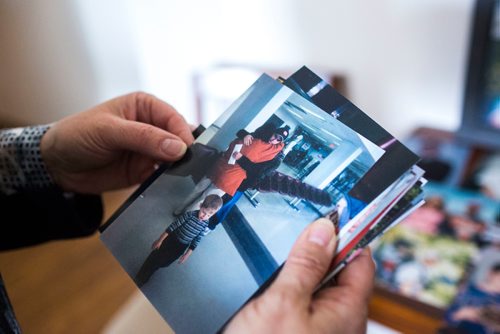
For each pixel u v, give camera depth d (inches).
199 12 59.6
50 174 27.9
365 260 20.0
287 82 20.7
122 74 69.0
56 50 65.6
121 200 63.2
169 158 22.0
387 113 52.9
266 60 57.9
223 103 60.0
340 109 19.7
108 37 65.7
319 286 18.7
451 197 38.4
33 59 67.1
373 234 18.1
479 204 37.2
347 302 18.2
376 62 50.4
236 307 18.1
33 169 27.4
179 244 19.8
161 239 20.1
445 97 48.3
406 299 28.9
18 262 58.5
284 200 19.2
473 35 38.5
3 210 27.9
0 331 18.4
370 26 48.8
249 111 20.8
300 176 19.3
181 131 25.6
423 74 48.4
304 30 53.1
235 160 20.4
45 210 28.5
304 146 19.6
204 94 59.6
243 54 59.2
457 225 34.8
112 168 29.3
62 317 49.7
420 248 32.8
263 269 18.3
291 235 18.6
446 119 49.5
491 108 41.2
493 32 37.3
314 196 18.9
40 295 53.0
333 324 17.3
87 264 57.1
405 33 47.2
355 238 18.0
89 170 28.5
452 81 47.0
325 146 19.4
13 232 28.6
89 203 30.6
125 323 28.5
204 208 20.1
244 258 18.8
